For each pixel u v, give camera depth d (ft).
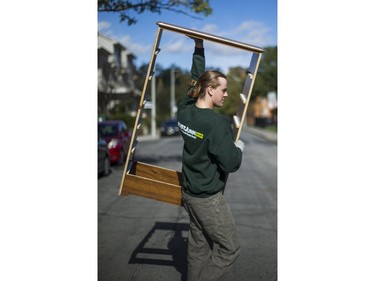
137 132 12.56
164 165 46.55
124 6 25.68
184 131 11.10
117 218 22.84
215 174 11.04
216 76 11.03
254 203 26.50
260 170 43.47
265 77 97.14
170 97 180.75
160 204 26.58
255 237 19.01
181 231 20.17
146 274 14.71
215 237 11.25
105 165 39.01
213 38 11.56
